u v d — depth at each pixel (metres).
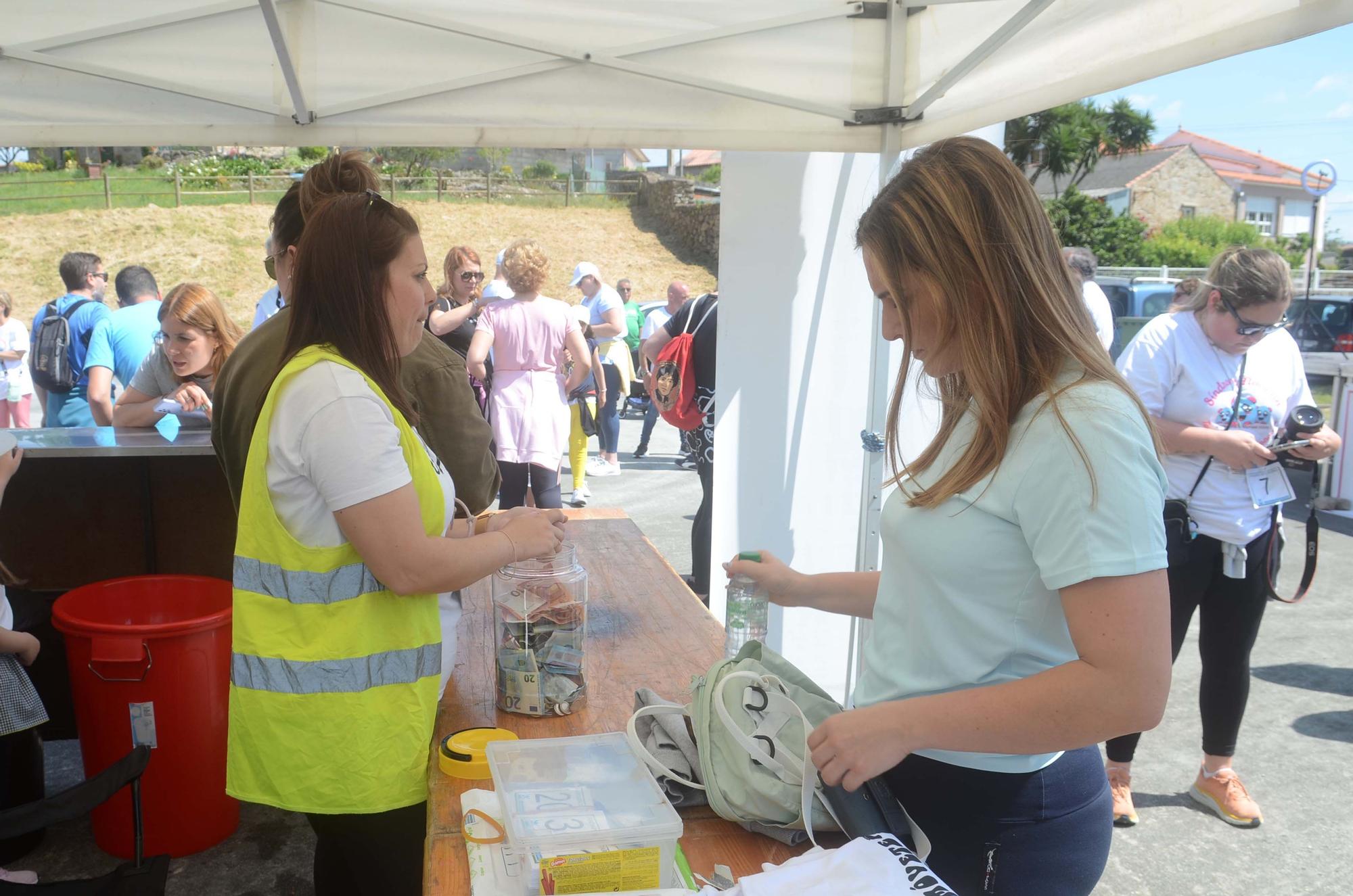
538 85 2.68
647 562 2.71
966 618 1.15
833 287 3.20
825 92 2.75
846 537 3.38
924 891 1.06
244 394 1.83
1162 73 1.94
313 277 1.49
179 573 3.41
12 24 2.46
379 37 2.61
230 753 1.55
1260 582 2.91
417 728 1.57
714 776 1.37
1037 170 29.88
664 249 28.61
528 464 4.75
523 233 28.36
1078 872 1.24
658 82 2.71
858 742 1.10
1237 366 2.86
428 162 33.56
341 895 1.81
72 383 5.74
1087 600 1.02
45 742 3.37
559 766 1.38
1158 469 1.04
